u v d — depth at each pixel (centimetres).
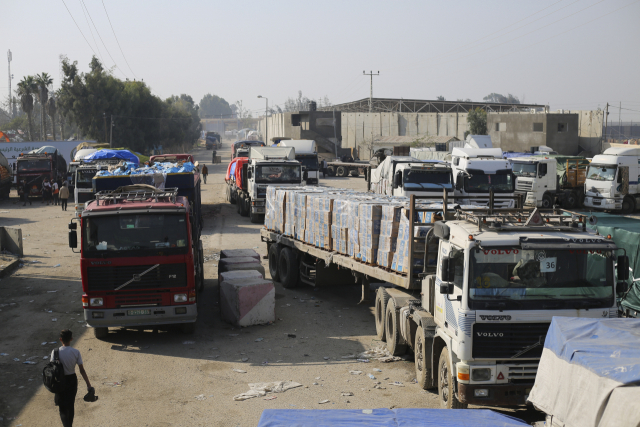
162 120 8431
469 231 724
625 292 700
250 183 2948
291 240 1538
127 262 1074
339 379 920
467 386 688
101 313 1074
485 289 689
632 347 493
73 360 707
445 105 8525
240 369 969
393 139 7012
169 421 773
